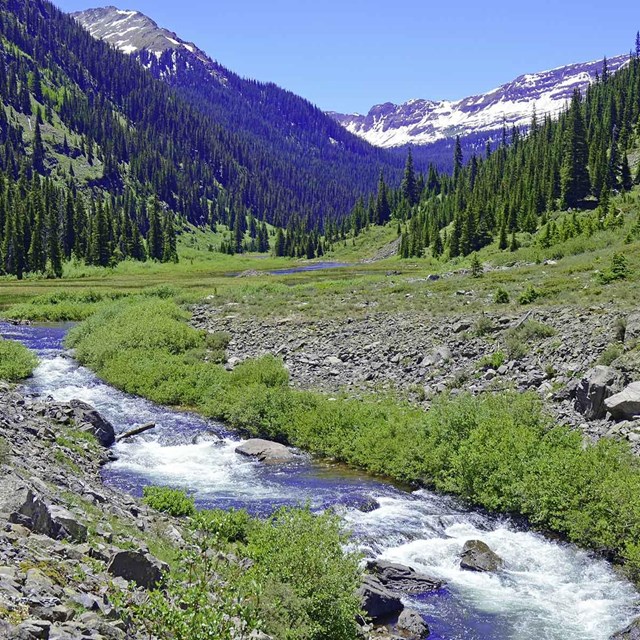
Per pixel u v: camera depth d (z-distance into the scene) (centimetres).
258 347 3656
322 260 16700
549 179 11225
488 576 1301
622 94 14188
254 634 777
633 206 8788
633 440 1727
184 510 1534
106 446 2156
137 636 731
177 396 2820
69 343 4078
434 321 3575
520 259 7512
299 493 1758
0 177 14225
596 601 1200
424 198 18550
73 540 995
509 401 2117
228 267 14738
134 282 9425
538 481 1605
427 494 1780
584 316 2873
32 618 646
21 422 1894
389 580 1248
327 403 2462
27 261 11006
